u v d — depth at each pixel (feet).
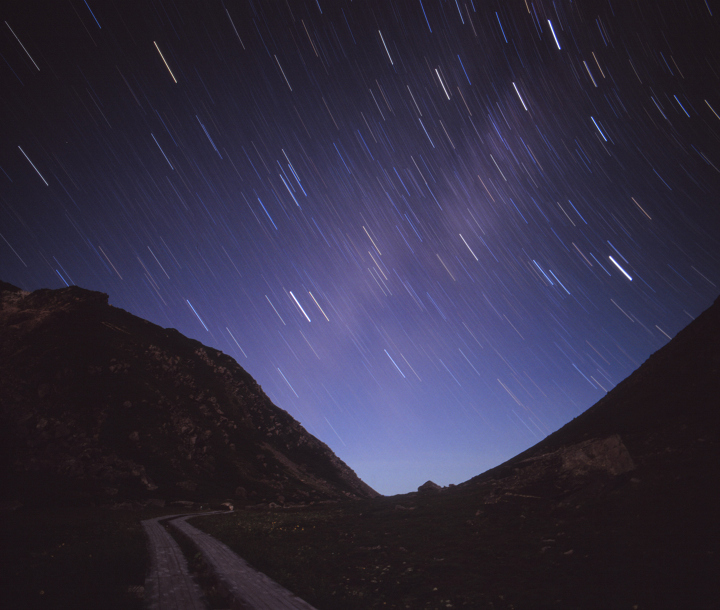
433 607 36.24
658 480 60.75
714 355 102.83
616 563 39.83
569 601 33.47
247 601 32.81
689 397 95.04
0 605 29.53
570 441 113.39
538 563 44.83
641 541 44.01
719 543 38.83
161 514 141.59
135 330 356.79
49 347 250.37
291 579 41.47
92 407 230.48
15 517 104.47
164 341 381.40
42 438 183.52
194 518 120.88
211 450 264.72
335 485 331.77
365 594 40.40
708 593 30.55
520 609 33.65
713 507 47.62
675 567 36.01
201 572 45.47
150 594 35.29
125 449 214.28
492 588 39.65
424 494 152.97
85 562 45.65
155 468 212.02
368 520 96.17
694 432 76.54
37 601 30.71
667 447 74.02
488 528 66.03
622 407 115.24
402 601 38.55
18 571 40.91
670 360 118.11
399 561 54.65
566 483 68.44
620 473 65.21
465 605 36.11
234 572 43.73
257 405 391.86
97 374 255.29
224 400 348.38
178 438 251.60
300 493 262.26
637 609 30.04
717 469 57.77
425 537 67.51
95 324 298.35
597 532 50.26
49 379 230.07
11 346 240.94
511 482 81.51
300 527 92.12
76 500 148.25
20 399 205.67
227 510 172.76
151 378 293.23
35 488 148.25
